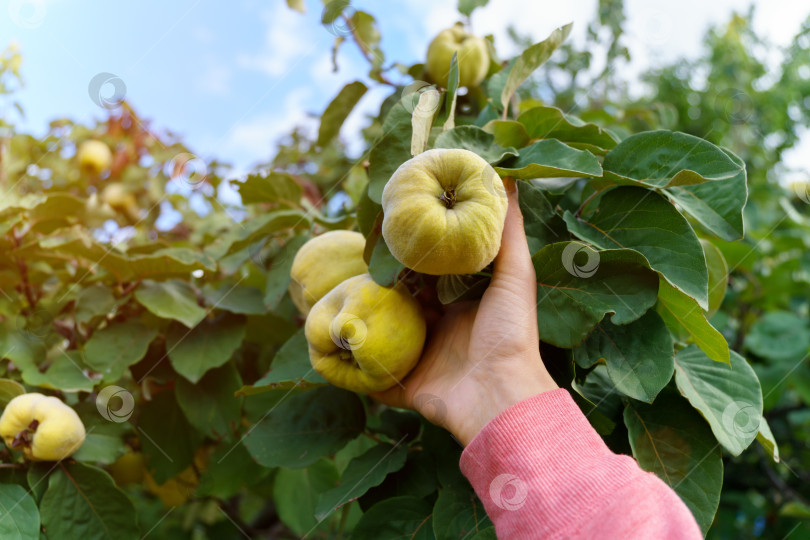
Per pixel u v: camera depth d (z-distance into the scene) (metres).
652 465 0.97
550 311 0.93
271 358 1.68
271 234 1.45
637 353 0.93
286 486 1.57
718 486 0.94
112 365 1.35
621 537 0.70
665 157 1.00
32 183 1.84
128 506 1.19
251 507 2.46
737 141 3.15
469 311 1.02
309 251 1.13
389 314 0.95
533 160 0.98
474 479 0.86
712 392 1.02
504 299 0.91
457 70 1.01
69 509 1.17
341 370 1.00
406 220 0.84
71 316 1.48
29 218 1.51
